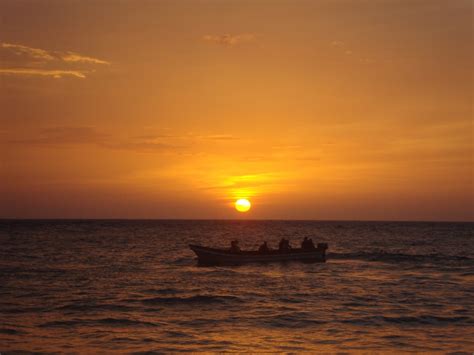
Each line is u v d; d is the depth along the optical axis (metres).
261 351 20.22
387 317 26.38
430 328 23.94
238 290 36.44
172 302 31.19
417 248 86.12
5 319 26.12
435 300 31.64
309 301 31.53
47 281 41.28
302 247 59.28
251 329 23.94
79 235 129.38
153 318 26.48
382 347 20.69
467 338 22.11
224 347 20.77
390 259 62.53
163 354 19.88
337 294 34.38
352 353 19.88
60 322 25.47
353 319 25.94
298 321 25.59
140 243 98.00
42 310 28.69
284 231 179.62
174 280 42.53
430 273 47.53
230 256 54.06
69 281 41.41
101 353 19.95
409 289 36.66
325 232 170.00
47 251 74.31
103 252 73.69
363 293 34.78
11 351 20.17
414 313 27.36
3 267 52.03
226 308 29.28
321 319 26.02
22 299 32.38
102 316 26.98
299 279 43.12
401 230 193.88
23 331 23.55
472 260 61.25
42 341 21.70
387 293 34.69
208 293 35.03
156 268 52.56
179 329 24.00
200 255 55.31
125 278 43.72
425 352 19.92
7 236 118.81
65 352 20.08
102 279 42.91
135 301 31.59
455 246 92.12
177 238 121.44
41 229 169.88
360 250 79.88
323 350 20.31
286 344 21.22
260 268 52.53
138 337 22.45
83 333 23.19
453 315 26.81
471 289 36.56
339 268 52.41
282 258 56.44
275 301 31.58
